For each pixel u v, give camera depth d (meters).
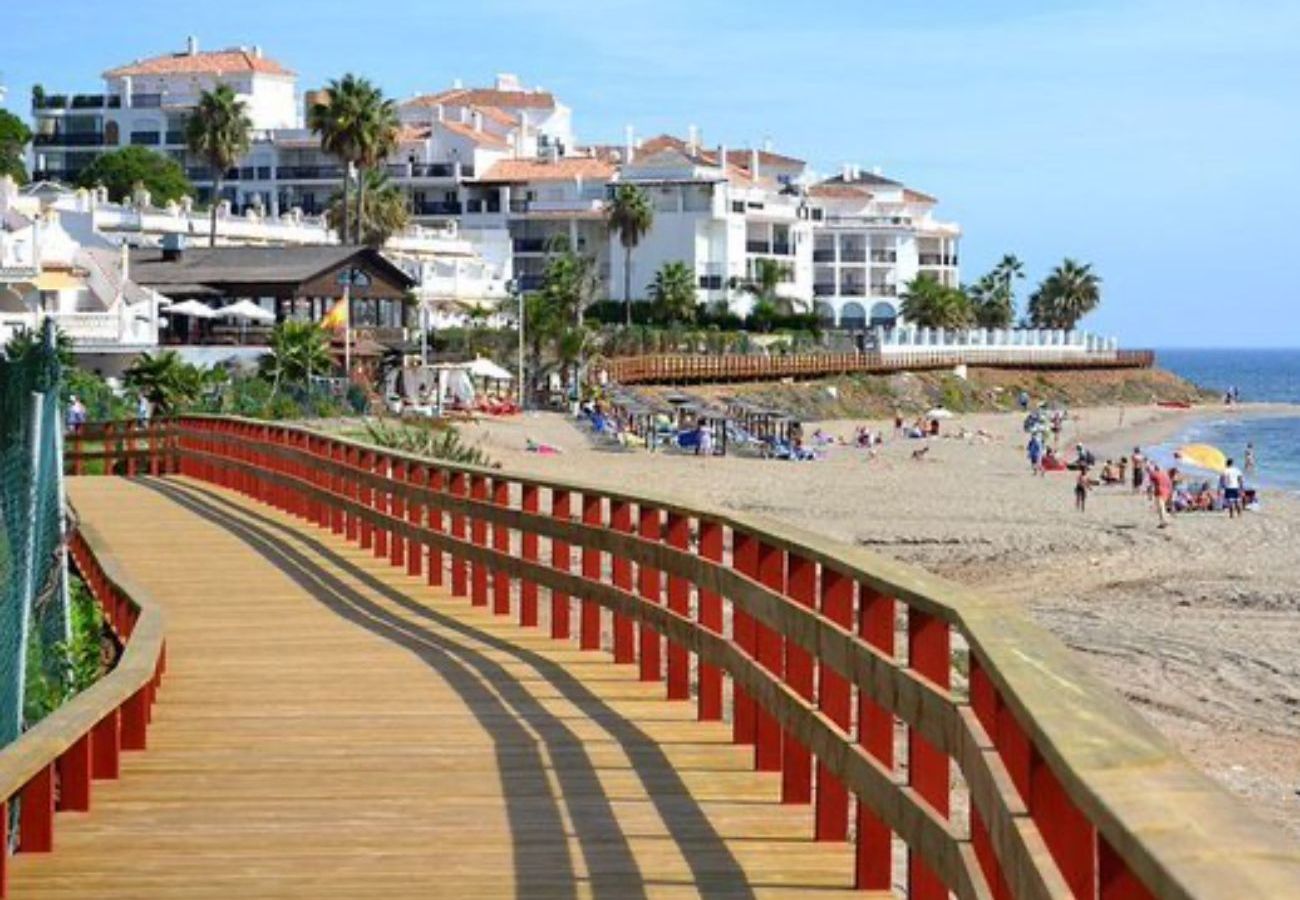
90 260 83.56
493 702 15.35
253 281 93.94
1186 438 139.00
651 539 17.16
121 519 33.09
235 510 34.94
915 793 8.12
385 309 105.44
